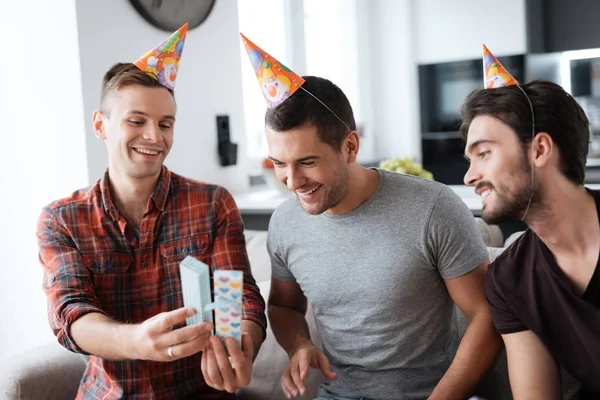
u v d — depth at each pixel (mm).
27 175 2199
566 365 1137
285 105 1212
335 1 3861
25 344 2291
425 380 1369
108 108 1403
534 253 1135
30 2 2100
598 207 1040
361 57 4086
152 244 1459
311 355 1360
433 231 1314
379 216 1354
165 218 1478
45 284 1393
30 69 2141
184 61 2449
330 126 1234
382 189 1371
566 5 3670
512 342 1180
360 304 1377
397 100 4133
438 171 4051
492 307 1196
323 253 1400
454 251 1312
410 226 1331
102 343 1190
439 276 1374
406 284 1337
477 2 3783
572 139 1013
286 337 1476
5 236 2281
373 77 4191
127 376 1409
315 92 1231
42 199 2170
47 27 2074
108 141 1427
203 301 1080
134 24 2242
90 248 1429
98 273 1427
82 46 2031
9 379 1482
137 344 1121
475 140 1056
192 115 2500
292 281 1549
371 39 4160
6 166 2246
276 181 2654
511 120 1018
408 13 4000
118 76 1399
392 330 1361
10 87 2195
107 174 1468
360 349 1396
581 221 1045
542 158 1011
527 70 3660
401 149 4160
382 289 1347
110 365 1408
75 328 1254
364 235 1361
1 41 2188
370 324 1375
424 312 1362
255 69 1259
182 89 2443
